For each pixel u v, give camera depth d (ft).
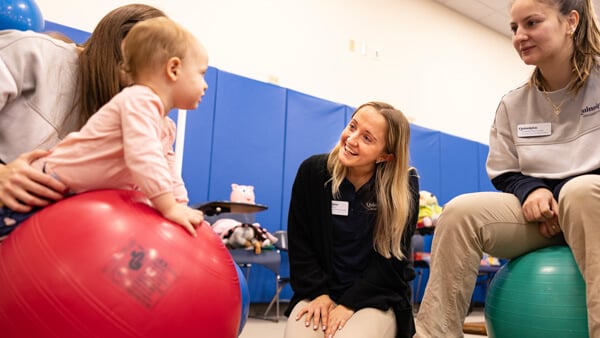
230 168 11.43
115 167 2.98
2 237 2.94
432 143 15.51
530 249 4.67
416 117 16.34
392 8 16.31
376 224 4.41
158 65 3.03
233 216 10.79
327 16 14.73
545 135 4.87
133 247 2.46
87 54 3.45
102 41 3.43
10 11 3.85
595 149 4.43
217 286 2.66
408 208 4.49
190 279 2.53
